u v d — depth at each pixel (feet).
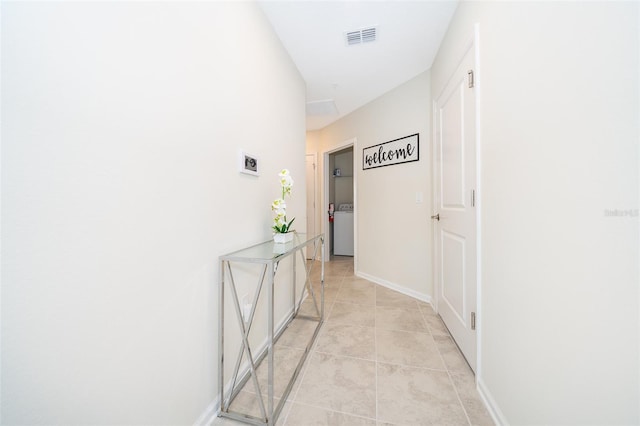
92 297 2.10
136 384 2.49
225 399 3.90
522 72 2.96
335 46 6.65
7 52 1.60
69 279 1.94
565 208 2.33
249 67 4.74
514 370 3.17
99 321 2.16
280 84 6.31
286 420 3.58
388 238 9.57
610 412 1.94
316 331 5.93
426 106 7.96
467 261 4.80
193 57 3.24
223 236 3.91
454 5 5.25
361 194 11.00
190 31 3.19
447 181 6.04
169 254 2.88
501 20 3.43
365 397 4.00
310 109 11.16
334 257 15.51
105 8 2.17
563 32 2.33
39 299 1.78
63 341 1.92
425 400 3.94
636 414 1.76
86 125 2.03
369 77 8.35
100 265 2.15
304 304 7.89
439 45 6.61
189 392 3.21
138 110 2.48
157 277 2.72
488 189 3.86
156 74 2.68
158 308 2.74
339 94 9.64
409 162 8.59
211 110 3.61
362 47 6.72
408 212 8.68
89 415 2.10
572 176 2.24
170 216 2.89
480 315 4.14
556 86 2.42
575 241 2.22
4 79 1.59
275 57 5.99
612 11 1.87
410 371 4.63
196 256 3.32
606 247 1.94
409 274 8.71
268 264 3.53
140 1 2.49
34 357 1.77
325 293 8.96
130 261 2.42
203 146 3.44
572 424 2.27
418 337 5.84
